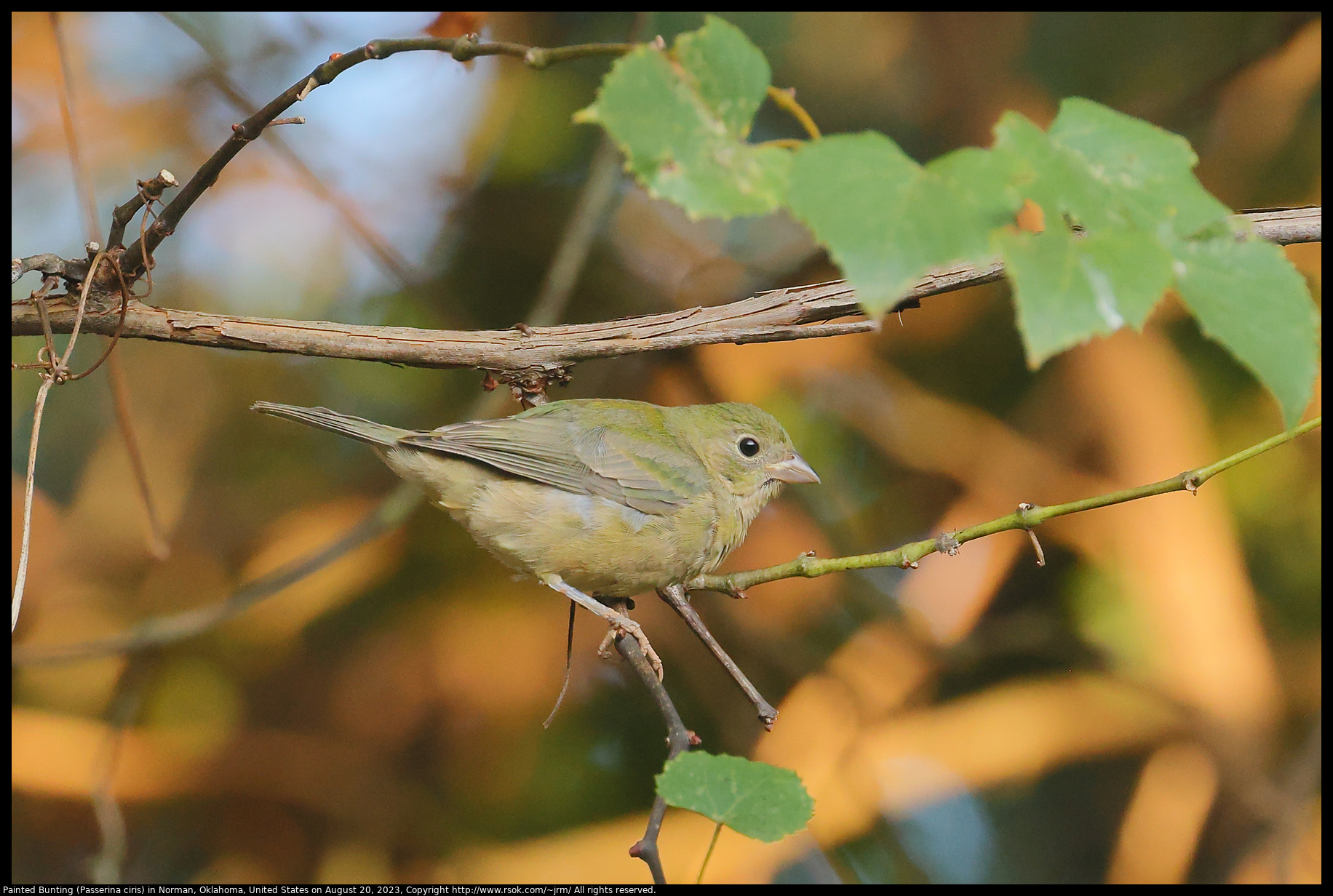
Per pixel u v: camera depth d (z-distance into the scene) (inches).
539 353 274.7
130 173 455.2
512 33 475.5
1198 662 403.9
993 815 439.2
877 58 497.4
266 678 432.1
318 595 432.1
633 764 430.6
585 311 478.0
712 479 351.9
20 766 395.9
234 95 456.1
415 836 412.8
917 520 468.1
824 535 457.7
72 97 296.5
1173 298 445.7
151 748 411.2
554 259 479.2
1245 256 127.8
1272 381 120.6
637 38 430.0
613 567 325.7
